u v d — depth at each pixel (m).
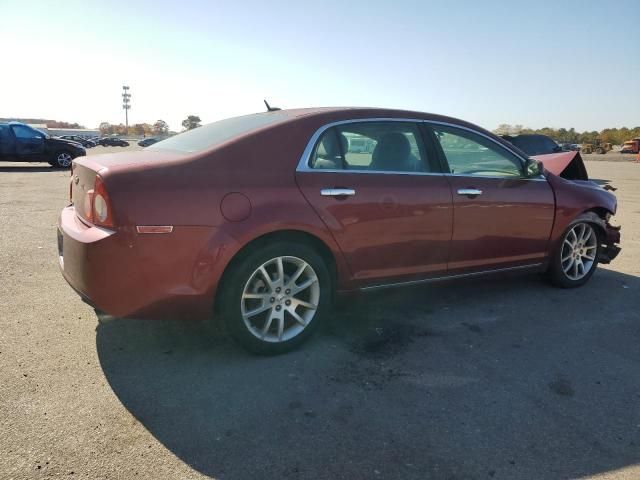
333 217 3.22
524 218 4.18
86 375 2.88
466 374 3.04
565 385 2.94
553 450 2.34
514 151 4.22
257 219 2.94
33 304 3.92
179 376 2.91
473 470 2.19
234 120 3.69
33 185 12.37
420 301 4.30
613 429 2.52
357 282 3.46
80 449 2.24
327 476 2.13
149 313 2.84
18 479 2.04
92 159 3.15
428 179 3.66
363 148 3.47
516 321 3.90
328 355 3.24
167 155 3.08
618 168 26.84
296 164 3.16
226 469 2.15
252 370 3.01
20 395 2.64
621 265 5.70
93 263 2.71
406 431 2.45
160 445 2.29
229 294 2.98
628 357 3.33
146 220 2.71
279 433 2.41
